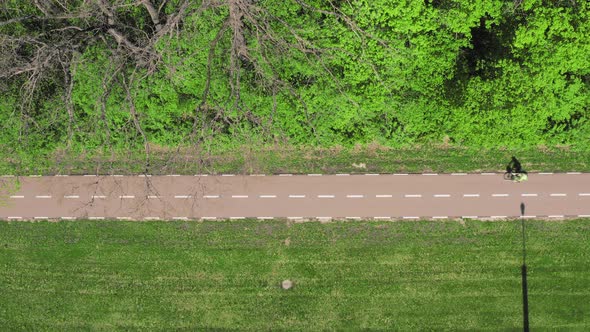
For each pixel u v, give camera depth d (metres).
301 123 27.77
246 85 26.28
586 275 29.30
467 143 27.47
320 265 30.20
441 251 29.91
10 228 31.25
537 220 29.72
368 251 30.14
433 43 25.50
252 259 30.39
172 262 30.59
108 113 26.84
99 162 28.02
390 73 25.44
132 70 25.98
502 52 25.69
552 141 27.45
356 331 29.83
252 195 30.64
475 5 24.81
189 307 30.34
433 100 26.11
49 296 30.86
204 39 25.02
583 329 29.16
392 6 24.36
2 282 31.06
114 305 30.55
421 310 29.73
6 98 26.86
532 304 29.36
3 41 24.17
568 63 24.53
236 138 27.69
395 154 30.28
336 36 25.03
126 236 30.86
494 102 25.19
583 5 24.20
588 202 29.56
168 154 30.75
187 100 27.44
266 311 30.09
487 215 29.88
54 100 26.84
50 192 31.09
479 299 29.56
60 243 31.05
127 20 27.05
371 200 30.28
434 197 30.08
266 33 23.55
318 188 30.47
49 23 26.88
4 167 30.38
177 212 30.75
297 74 26.06
